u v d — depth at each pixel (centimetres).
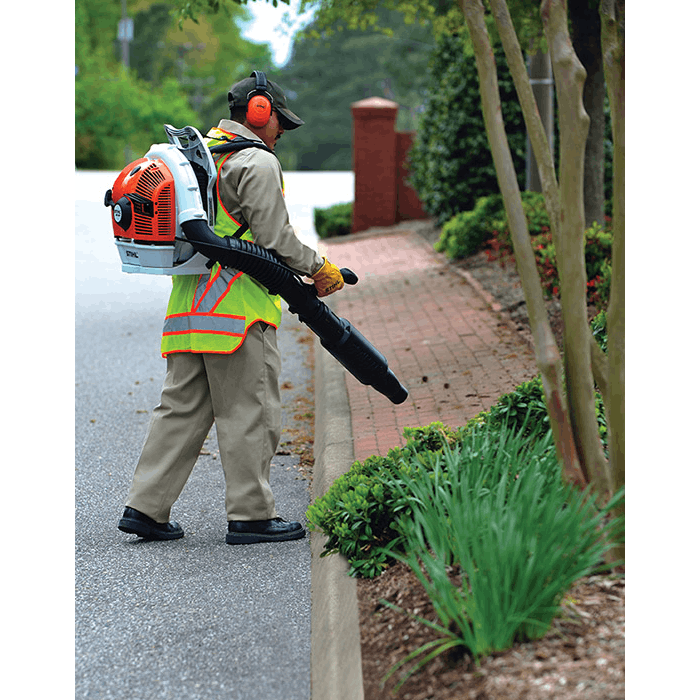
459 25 1394
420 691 427
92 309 1730
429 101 2256
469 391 952
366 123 2531
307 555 668
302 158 10075
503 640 423
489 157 2022
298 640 545
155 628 559
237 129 682
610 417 520
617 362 514
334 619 536
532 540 448
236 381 684
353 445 836
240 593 607
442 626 466
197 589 613
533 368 995
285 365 1303
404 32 5912
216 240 646
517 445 587
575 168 507
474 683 410
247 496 688
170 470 699
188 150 666
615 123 513
